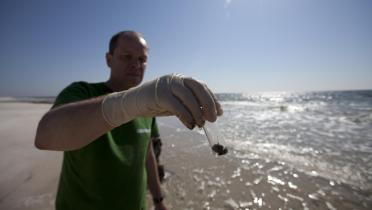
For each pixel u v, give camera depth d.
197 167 4.48
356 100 35.09
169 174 4.11
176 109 0.63
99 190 1.31
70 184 1.33
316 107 22.08
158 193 2.15
